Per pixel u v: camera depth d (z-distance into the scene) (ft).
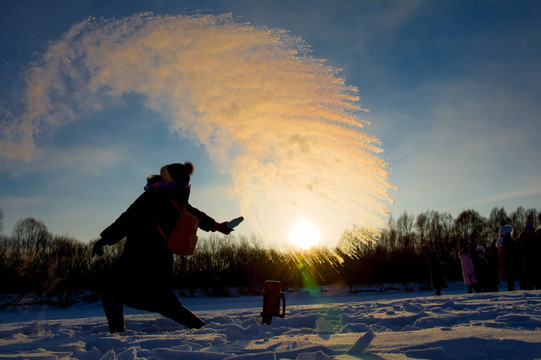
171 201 12.48
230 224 13.32
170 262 12.57
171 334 10.32
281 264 177.58
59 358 7.35
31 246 160.25
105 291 12.40
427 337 7.75
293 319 12.34
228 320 13.70
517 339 7.04
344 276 177.17
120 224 12.23
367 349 7.11
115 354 6.98
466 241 220.02
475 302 16.43
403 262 187.21
